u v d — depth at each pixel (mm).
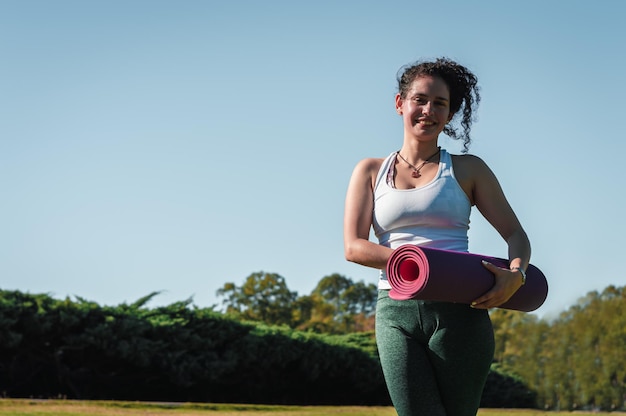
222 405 18625
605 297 34750
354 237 3477
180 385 23875
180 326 23953
